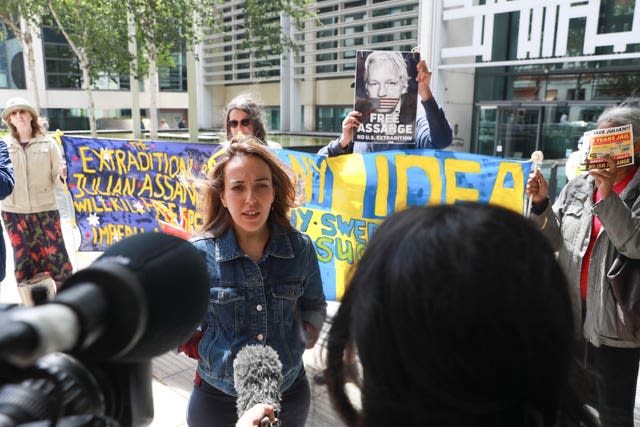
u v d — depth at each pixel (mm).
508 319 578
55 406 497
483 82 10383
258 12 17078
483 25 9273
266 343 1931
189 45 16156
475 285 572
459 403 597
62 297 514
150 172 4324
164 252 638
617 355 2400
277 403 1487
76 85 28906
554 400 634
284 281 1994
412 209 700
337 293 3840
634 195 2422
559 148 9453
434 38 9820
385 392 633
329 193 3760
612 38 7887
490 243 601
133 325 547
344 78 23172
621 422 2309
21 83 27547
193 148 4207
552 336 608
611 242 2383
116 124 30438
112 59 15398
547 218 2564
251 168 1918
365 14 21141
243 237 1982
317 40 22797
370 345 634
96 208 4457
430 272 590
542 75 9531
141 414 665
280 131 25828
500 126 10203
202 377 1977
